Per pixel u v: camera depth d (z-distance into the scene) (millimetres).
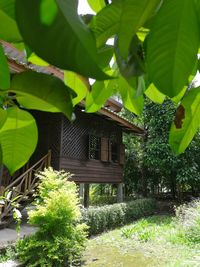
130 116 12547
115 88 708
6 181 7250
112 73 671
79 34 295
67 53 291
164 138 12109
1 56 446
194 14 407
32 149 628
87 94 698
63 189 5652
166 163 12055
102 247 6883
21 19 286
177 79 412
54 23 291
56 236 5230
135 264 5719
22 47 544
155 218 10242
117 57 436
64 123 8477
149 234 7418
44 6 292
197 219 7098
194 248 6273
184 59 412
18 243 5254
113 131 11219
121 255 6273
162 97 735
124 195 15234
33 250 5113
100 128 10344
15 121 605
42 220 5336
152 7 410
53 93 493
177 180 12055
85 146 9445
